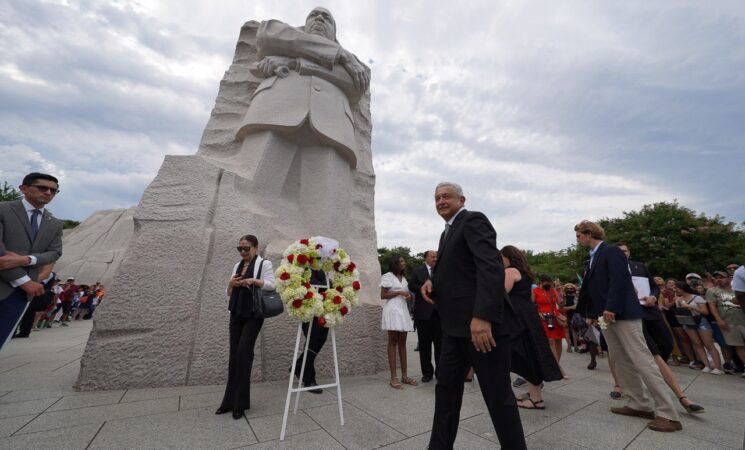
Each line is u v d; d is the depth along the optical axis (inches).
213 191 171.0
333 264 119.0
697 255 700.0
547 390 157.5
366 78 241.3
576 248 990.4
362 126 275.9
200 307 148.3
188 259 151.2
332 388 147.6
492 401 69.9
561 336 196.1
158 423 100.0
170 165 169.0
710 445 94.2
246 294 116.5
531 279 136.2
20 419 99.1
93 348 130.3
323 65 220.5
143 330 137.4
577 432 104.0
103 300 135.6
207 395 127.2
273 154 201.3
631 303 116.6
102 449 82.7
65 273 682.8
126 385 131.0
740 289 152.8
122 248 746.2
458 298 76.2
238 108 226.4
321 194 207.0
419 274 173.5
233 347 114.9
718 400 141.3
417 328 171.8
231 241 163.2
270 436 94.0
